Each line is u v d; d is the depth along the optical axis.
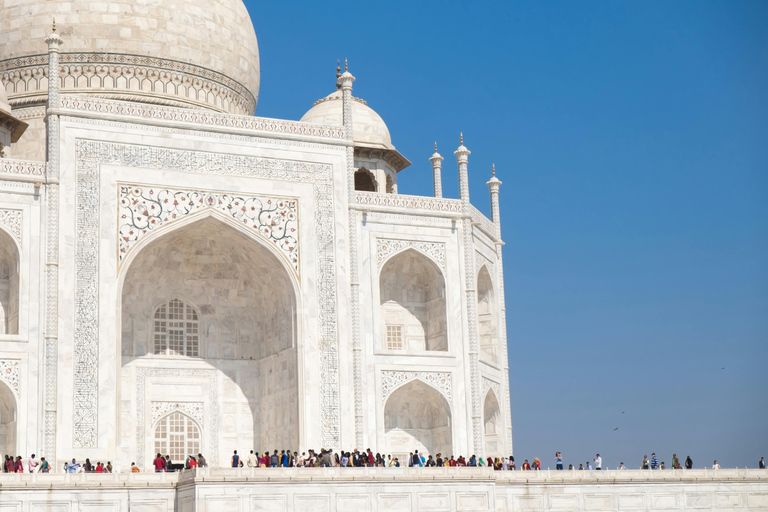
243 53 86.44
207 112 72.00
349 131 75.94
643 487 68.19
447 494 61.50
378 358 73.88
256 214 72.25
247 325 77.19
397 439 76.06
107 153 68.69
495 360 82.81
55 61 68.25
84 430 64.81
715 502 69.31
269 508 57.53
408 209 76.88
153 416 73.06
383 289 78.31
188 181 70.62
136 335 73.38
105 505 57.22
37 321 65.00
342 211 74.62
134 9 80.38
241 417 75.50
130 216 68.62
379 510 59.81
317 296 72.88
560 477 66.56
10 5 80.62
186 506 57.25
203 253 74.94
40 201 66.38
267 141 73.44
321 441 71.00
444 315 77.19
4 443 64.94
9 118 73.88
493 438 81.62
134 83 79.81
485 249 83.19
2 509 55.31
